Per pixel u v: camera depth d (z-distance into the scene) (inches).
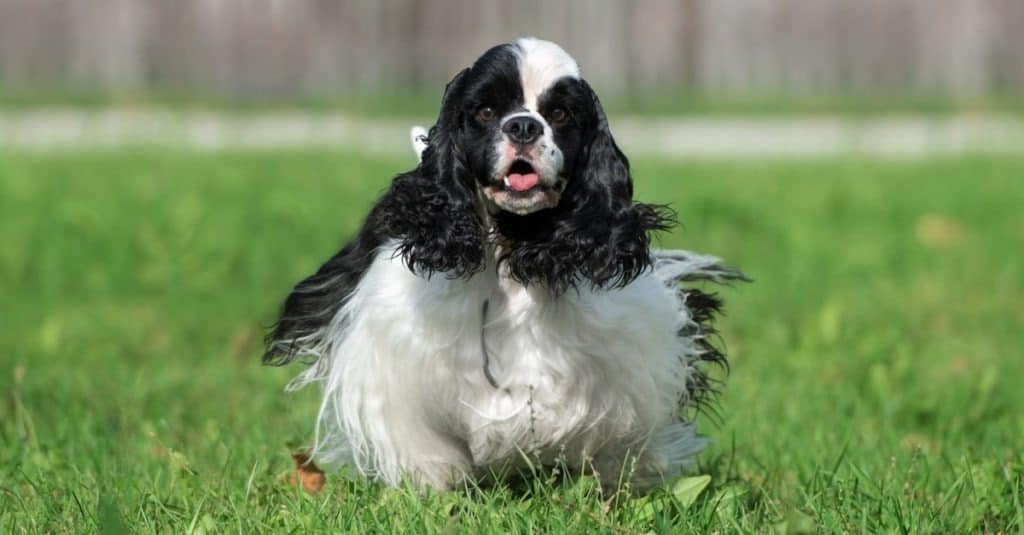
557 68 276.5
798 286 613.3
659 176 944.9
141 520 279.7
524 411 287.0
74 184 885.2
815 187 882.8
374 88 1576.0
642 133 1288.1
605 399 290.7
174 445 355.6
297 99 1539.1
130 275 643.5
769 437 354.0
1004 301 595.5
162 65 1594.5
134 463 329.4
